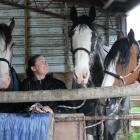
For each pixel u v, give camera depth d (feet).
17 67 26.73
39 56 12.60
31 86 12.53
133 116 9.27
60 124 8.91
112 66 13.20
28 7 26.58
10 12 26.73
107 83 13.10
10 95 8.84
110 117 9.16
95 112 13.05
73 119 8.89
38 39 26.86
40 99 8.85
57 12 26.84
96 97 8.88
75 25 13.69
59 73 26.78
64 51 26.84
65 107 12.19
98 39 13.79
